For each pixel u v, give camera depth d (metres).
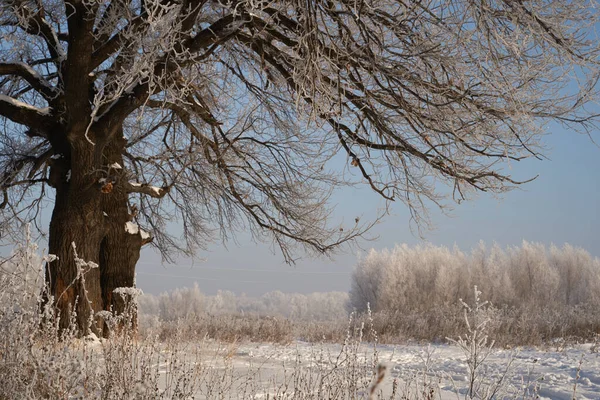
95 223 10.77
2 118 13.95
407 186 11.72
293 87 10.53
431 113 10.00
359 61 9.19
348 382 4.64
